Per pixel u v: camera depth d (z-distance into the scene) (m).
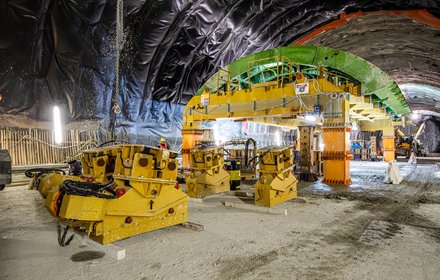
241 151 14.23
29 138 11.96
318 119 12.97
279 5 15.36
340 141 10.12
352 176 13.16
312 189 9.13
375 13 15.67
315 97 10.28
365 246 4.04
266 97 11.13
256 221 5.34
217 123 19.42
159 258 3.62
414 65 22.78
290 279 3.05
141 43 13.16
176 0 12.16
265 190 6.32
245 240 4.29
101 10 11.03
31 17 9.88
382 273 3.20
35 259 3.61
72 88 12.30
